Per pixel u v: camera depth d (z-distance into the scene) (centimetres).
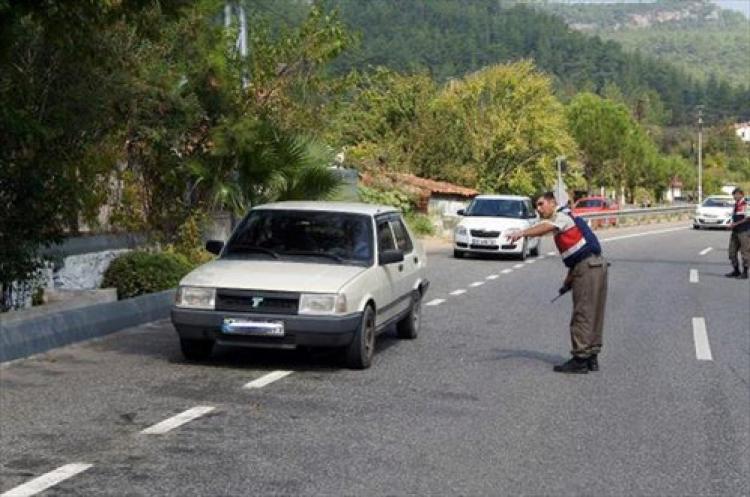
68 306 1280
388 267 1188
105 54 1304
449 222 4353
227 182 2048
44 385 974
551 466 720
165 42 1800
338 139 2550
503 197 2984
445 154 5431
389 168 5072
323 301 1031
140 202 1909
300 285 1040
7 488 643
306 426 824
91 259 1709
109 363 1097
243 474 683
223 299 1044
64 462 705
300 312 1028
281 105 2300
